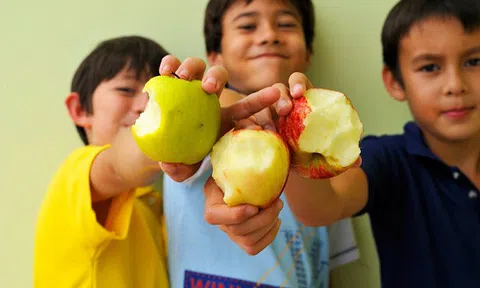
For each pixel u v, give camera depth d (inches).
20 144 40.2
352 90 40.4
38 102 40.3
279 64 33.7
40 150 40.3
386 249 32.9
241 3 34.5
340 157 16.8
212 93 15.8
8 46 40.3
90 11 40.3
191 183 30.1
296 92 17.0
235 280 29.1
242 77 34.4
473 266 30.2
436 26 30.1
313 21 38.9
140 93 33.1
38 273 26.3
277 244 31.0
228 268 29.4
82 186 23.5
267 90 17.1
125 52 33.9
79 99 35.1
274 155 15.5
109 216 25.7
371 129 40.3
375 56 40.3
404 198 32.6
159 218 36.1
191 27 40.2
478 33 29.6
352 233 37.2
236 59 34.4
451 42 29.7
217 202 16.4
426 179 32.6
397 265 32.1
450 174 32.0
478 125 30.7
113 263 28.1
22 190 40.1
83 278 26.4
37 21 40.3
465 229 30.8
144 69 33.5
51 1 40.2
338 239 36.9
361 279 39.2
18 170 40.1
